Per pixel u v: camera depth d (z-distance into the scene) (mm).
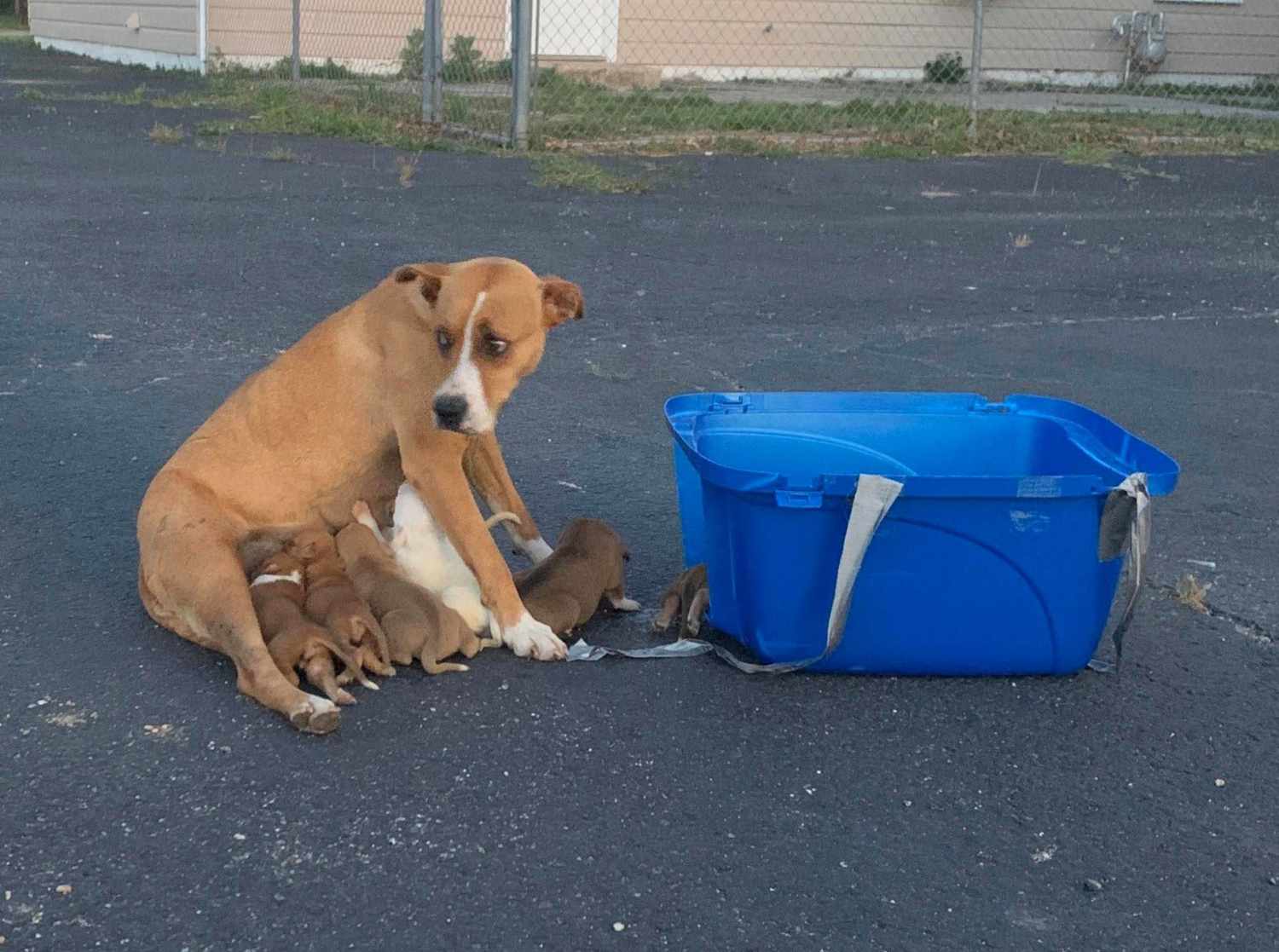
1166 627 2670
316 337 2551
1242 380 4141
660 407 3746
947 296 5023
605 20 11648
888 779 2168
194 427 3457
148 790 2066
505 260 2465
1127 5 12797
